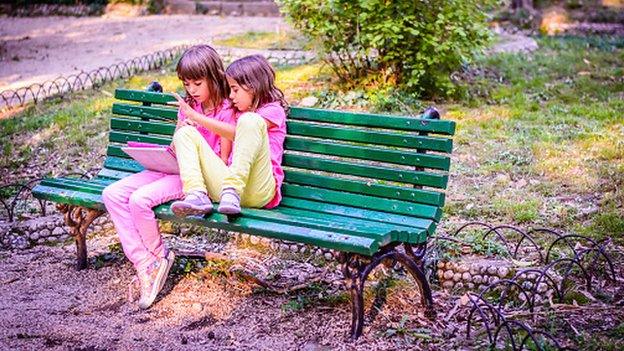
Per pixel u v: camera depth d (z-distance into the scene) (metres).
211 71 4.35
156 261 4.29
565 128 7.34
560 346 3.53
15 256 5.06
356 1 7.96
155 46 12.27
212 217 4.05
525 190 5.86
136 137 5.09
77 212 4.73
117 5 16.30
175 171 4.37
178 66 4.36
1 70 11.05
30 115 8.34
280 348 3.78
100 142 7.38
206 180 4.21
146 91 5.11
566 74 9.68
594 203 5.54
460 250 4.72
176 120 5.00
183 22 14.86
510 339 3.75
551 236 5.00
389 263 4.01
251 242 5.10
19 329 4.02
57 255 5.07
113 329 4.02
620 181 5.86
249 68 4.24
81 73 9.52
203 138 4.24
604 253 4.38
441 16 7.79
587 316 4.00
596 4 14.66
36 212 5.75
